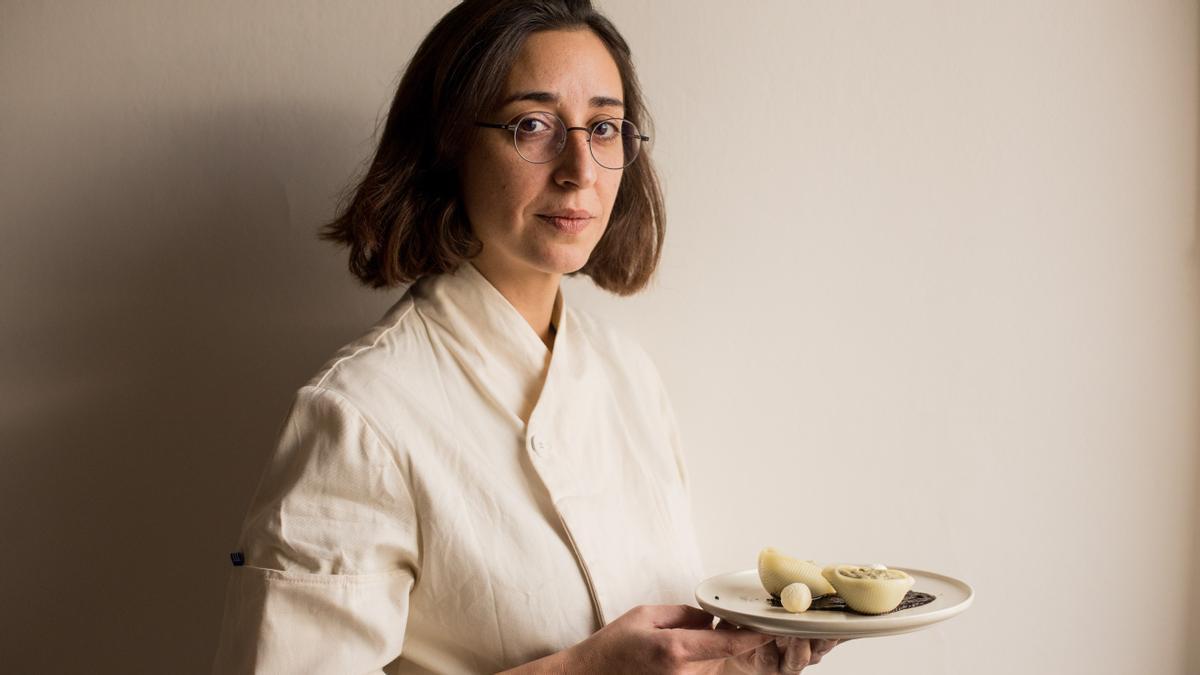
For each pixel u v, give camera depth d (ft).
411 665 3.39
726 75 4.67
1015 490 4.75
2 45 4.48
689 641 2.95
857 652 4.79
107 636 4.61
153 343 4.57
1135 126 4.68
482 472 3.34
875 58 4.68
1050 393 4.74
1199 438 4.76
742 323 4.73
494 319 3.59
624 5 4.64
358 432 3.18
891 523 4.76
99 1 4.50
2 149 4.50
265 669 3.00
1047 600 4.76
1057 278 4.71
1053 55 4.66
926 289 4.72
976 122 4.68
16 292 4.53
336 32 4.58
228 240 4.58
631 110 3.89
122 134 4.52
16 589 4.57
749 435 4.75
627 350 4.31
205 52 4.54
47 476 4.56
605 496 3.63
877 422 4.75
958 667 4.78
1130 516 4.76
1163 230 4.71
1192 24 4.66
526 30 3.39
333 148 4.59
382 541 3.15
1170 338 4.74
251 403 4.61
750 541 4.76
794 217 4.71
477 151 3.42
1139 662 4.80
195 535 4.61
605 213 3.55
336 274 4.63
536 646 3.25
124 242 4.54
